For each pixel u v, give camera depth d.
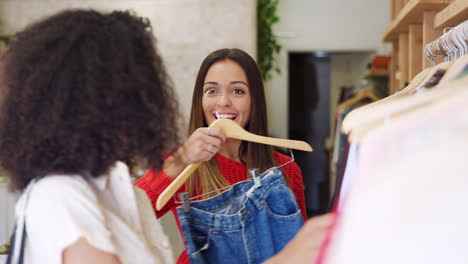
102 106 0.85
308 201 7.14
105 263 0.80
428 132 0.55
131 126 0.88
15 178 0.88
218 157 1.75
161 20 3.67
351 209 0.57
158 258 1.08
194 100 1.84
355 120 0.73
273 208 1.48
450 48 1.28
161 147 0.93
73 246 0.79
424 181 0.54
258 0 4.37
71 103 0.84
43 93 0.84
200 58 3.70
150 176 1.53
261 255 1.44
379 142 0.57
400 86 2.85
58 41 0.86
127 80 0.87
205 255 1.42
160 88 0.94
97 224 0.83
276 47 4.63
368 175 0.57
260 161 1.78
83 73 0.84
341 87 6.51
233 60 1.79
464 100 0.53
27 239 0.86
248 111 1.80
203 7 3.67
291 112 7.24
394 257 0.54
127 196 0.98
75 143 0.84
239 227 1.41
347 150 1.02
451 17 1.49
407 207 0.54
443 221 0.52
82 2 3.61
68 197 0.83
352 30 5.94
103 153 0.87
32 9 3.61
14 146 0.86
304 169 7.21
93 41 0.86
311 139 7.21
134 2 3.65
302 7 5.95
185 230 1.37
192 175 1.67
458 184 0.52
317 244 0.76
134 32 0.92
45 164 0.85
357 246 0.56
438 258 0.52
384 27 5.90
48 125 0.83
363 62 6.51
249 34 3.68
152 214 1.14
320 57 7.09
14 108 0.86
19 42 0.88
